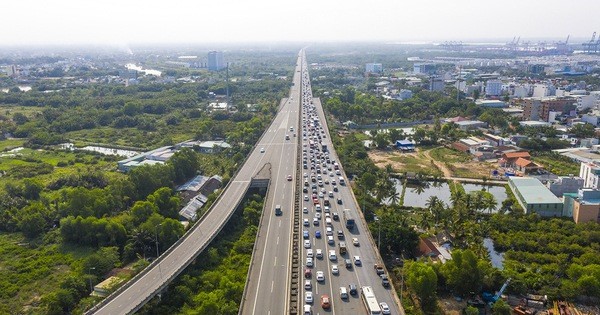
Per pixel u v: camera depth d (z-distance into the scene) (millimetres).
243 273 170250
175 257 173625
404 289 162875
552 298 160625
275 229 197125
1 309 156000
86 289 164375
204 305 138250
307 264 164750
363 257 171875
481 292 163375
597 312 154375
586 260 180875
